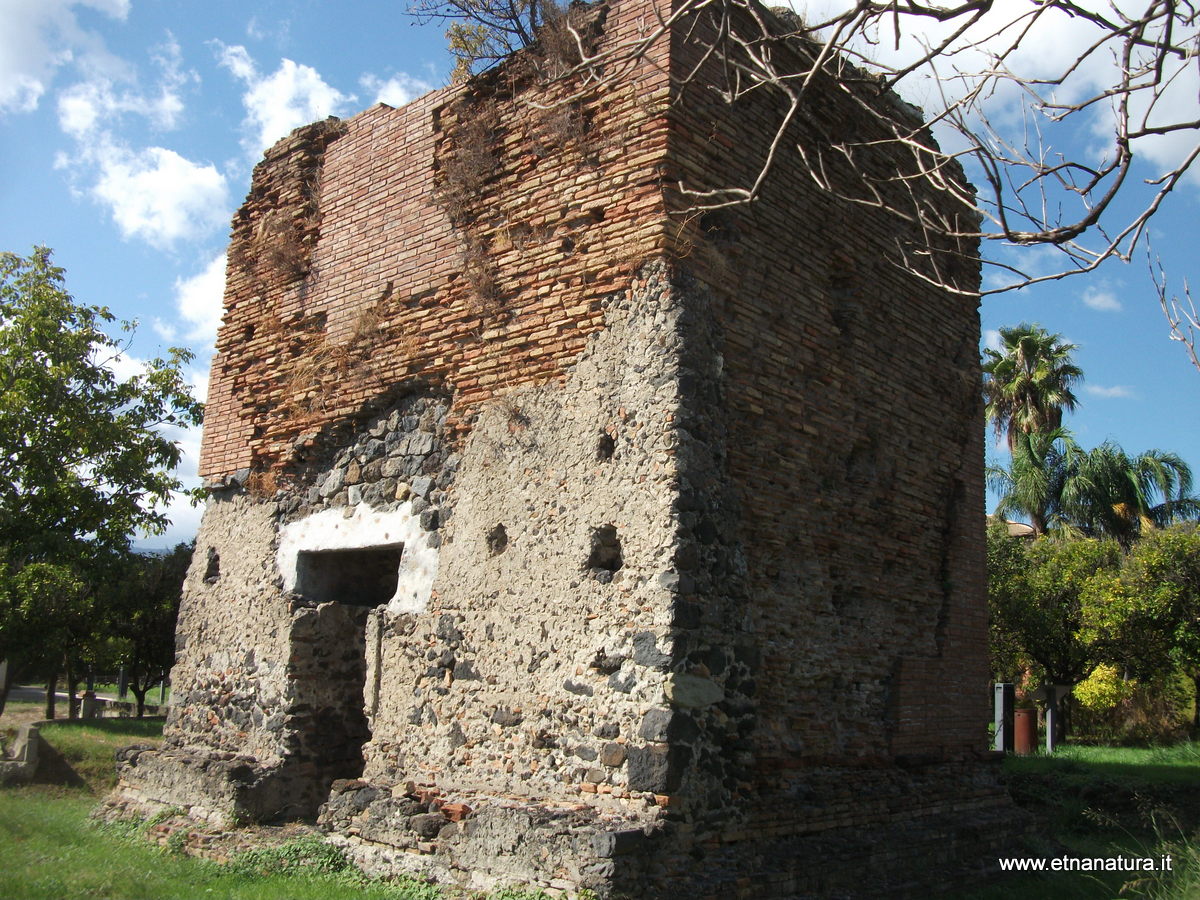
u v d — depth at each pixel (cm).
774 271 826
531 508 782
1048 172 468
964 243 1094
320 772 935
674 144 760
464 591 816
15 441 1995
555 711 722
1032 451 3078
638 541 702
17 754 1545
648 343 733
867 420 903
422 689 826
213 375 1154
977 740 995
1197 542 2134
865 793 816
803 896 687
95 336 2120
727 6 591
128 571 2378
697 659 680
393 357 936
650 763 652
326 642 964
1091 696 2231
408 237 963
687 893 618
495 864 656
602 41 827
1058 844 987
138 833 927
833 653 823
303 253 1079
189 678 1057
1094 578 2253
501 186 880
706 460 715
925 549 963
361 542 925
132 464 2075
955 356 1055
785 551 789
